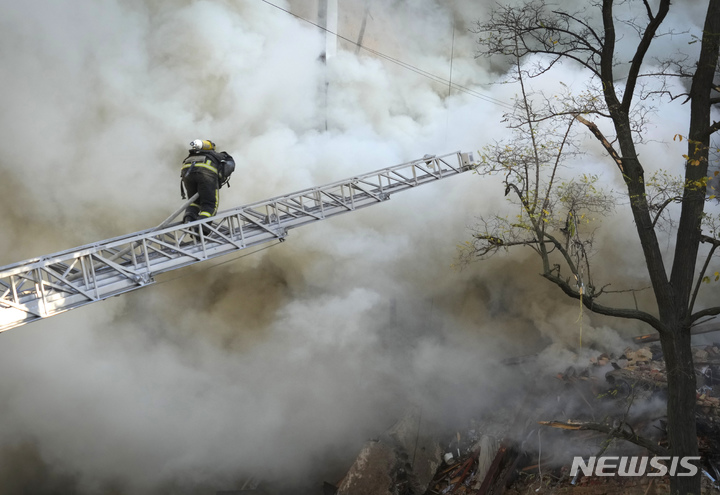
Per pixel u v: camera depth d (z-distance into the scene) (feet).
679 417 24.61
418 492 40.37
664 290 24.82
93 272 25.44
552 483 35.91
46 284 24.17
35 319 24.00
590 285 24.68
